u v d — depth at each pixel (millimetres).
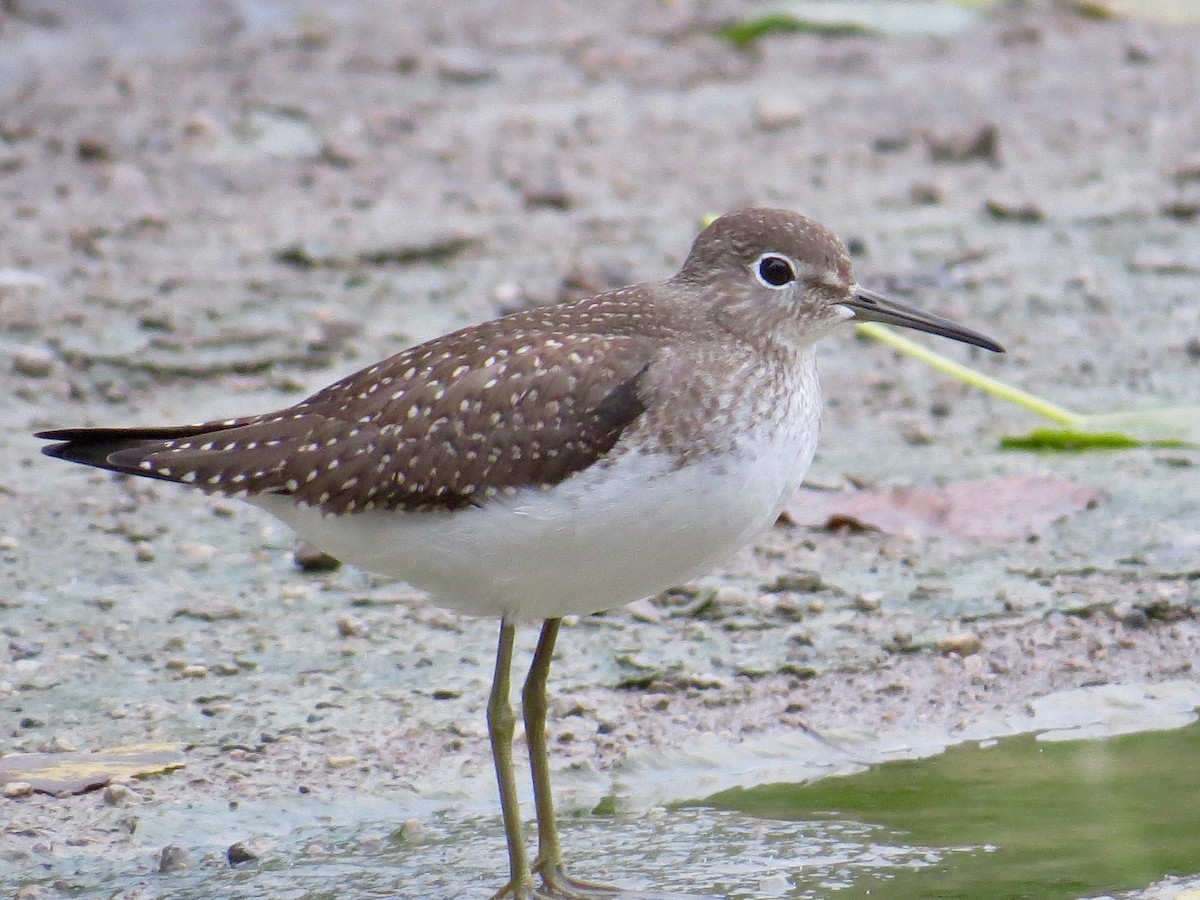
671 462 8680
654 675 11164
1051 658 11445
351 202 19609
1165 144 21891
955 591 12289
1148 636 11703
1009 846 9125
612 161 21172
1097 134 22297
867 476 14102
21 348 15727
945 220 19656
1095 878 8695
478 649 11516
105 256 17891
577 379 8867
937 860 8984
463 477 8828
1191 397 15445
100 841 9273
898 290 17797
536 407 8828
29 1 25516
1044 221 19625
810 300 9430
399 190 20016
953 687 11148
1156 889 8508
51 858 9102
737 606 12070
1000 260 18578
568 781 10086
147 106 22078
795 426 9102
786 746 10469
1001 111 23109
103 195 19422
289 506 9336
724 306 9312
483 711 10758
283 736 10383
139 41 25062
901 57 25453
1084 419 14531
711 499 8742
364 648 11469
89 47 24562
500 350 9102
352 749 10289
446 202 19781
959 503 13477
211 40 25344
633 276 17641
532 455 8781
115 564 12523
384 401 9156
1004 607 12047
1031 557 12742
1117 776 9992
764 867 8953
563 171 20750
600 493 8641
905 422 15180
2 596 11922
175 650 11344
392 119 22047
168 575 12414
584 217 19484
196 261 17906
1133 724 10727
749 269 9359
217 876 8953
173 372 15539
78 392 15078
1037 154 21672
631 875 8922
